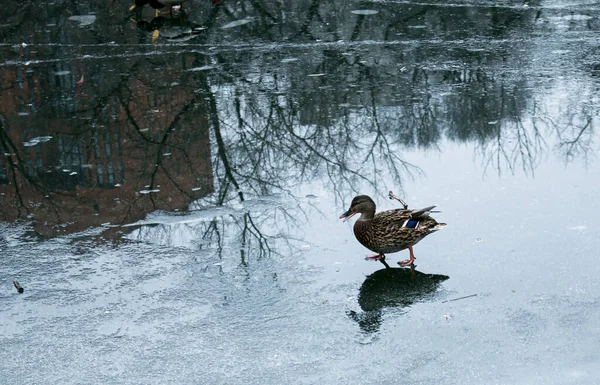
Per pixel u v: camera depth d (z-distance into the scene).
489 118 9.67
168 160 9.02
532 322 5.50
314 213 7.52
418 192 7.82
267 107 10.48
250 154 9.07
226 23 14.21
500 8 14.28
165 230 7.32
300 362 5.16
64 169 8.88
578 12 13.88
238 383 4.95
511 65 11.48
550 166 8.22
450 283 6.10
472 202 7.50
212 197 8.04
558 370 4.97
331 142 9.30
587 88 10.42
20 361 5.29
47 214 7.78
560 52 11.88
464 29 13.26
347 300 5.92
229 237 7.11
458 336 5.38
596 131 9.03
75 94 11.26
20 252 6.95
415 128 9.55
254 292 6.09
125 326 5.69
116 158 9.14
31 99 11.17
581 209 7.18
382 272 6.33
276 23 14.11
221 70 11.98
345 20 14.06
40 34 14.00
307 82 11.33
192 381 4.99
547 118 9.52
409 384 4.89
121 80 11.73
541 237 6.70
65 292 6.21
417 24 13.69
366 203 6.43
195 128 9.93
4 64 12.63
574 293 5.82
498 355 5.16
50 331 5.65
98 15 14.86
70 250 6.98
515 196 7.57
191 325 5.66
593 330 5.37
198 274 6.43
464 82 10.96
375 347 5.30
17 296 6.17
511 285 6.00
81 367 5.20
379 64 11.91
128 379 5.04
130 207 7.87
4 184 8.54
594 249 6.43
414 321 5.59
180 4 14.66
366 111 10.18
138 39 13.59
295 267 6.46
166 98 10.96
